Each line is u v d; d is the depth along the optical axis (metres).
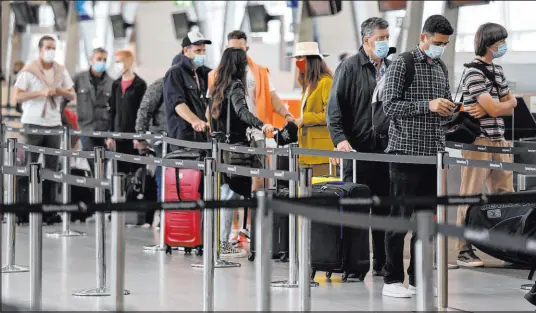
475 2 23.50
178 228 17.42
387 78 13.24
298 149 14.28
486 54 15.64
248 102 18.12
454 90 24.30
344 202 10.65
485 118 15.70
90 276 14.82
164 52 40.69
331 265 14.41
